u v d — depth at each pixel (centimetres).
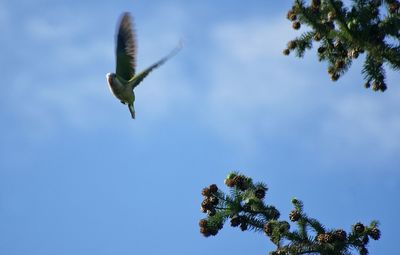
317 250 1258
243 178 1379
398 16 1362
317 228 1290
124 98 1278
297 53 1512
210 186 1372
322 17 1438
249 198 1359
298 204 1324
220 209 1367
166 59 1260
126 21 1260
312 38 1499
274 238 1280
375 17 1379
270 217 1348
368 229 1269
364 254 1259
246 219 1348
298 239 1282
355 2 1394
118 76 1268
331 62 1489
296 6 1453
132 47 1260
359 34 1373
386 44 1374
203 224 1365
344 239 1244
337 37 1410
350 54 1419
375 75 1412
